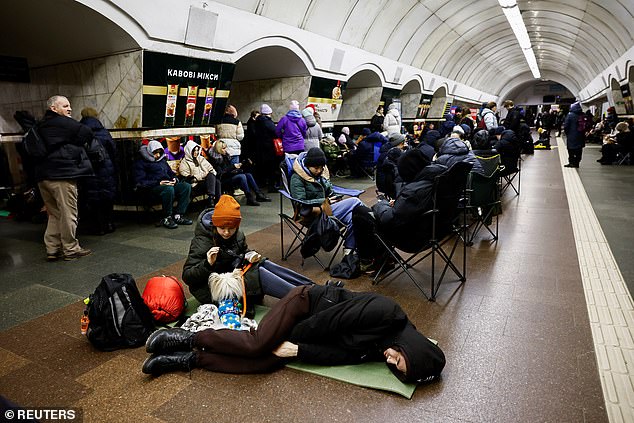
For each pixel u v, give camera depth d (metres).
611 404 2.26
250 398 2.39
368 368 2.63
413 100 18.58
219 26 7.08
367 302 2.60
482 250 5.03
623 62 17.23
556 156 15.80
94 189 5.68
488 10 17.06
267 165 8.85
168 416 2.25
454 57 21.42
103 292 2.92
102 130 5.73
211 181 7.16
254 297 3.36
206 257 3.20
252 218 6.84
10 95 7.97
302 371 2.63
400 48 15.01
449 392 2.41
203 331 2.71
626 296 3.61
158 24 6.14
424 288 3.93
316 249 4.38
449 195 3.64
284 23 8.91
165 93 6.67
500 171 6.23
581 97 39.53
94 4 5.41
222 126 7.93
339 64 11.26
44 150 4.57
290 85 10.50
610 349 2.79
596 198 7.77
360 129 15.05
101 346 2.92
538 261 4.57
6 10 5.90
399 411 2.26
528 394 2.37
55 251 4.91
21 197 7.00
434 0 13.81
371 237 4.10
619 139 12.99
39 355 2.89
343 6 10.40
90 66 6.80
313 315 2.64
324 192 4.77
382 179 6.28
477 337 3.01
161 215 7.10
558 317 3.27
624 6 13.66
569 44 25.56
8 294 3.95
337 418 2.21
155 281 3.31
